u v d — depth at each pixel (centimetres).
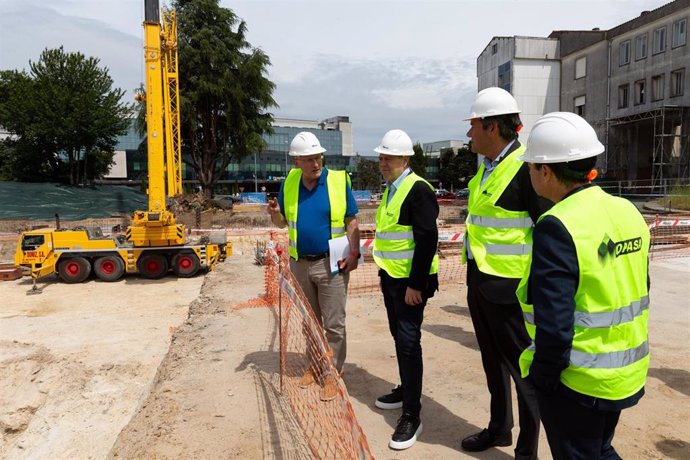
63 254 1416
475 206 275
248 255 1642
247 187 7962
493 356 286
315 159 366
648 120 2900
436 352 493
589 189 184
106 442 556
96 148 4003
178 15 3000
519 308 257
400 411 360
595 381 173
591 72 3406
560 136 183
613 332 174
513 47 3656
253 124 3278
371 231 1520
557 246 170
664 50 2802
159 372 485
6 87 4006
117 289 1345
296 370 445
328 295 385
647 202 2414
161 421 356
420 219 296
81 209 2686
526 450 265
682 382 412
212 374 445
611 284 173
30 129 3559
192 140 3231
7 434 629
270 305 733
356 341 541
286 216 396
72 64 3709
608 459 192
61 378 700
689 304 680
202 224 2383
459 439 317
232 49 3159
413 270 298
